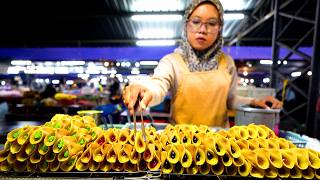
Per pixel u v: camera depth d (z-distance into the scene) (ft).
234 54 23.61
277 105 4.34
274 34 14.78
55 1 17.43
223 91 4.68
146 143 2.69
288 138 4.38
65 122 3.11
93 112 4.32
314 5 16.65
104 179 2.45
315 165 2.56
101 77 33.91
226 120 4.97
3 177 2.46
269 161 2.54
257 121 4.11
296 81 13.64
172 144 2.68
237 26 22.56
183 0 16.53
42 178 2.46
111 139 2.87
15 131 2.69
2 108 11.48
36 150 2.56
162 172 2.50
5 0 17.24
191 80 4.58
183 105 4.72
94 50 26.14
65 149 2.59
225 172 2.57
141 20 20.70
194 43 4.59
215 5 4.43
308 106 11.08
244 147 2.80
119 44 29.89
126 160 2.56
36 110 12.11
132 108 2.84
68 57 26.25
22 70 31.48
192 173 2.52
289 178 2.58
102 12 19.20
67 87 30.81
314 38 10.84
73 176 2.52
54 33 25.27
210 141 2.64
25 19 20.51
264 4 16.89
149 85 3.27
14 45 29.19
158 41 27.25
